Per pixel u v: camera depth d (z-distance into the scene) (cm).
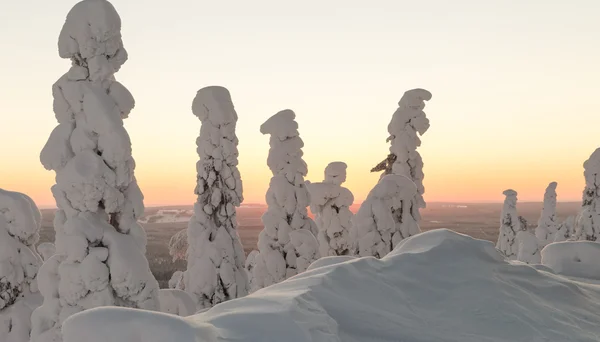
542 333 543
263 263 1986
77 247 1041
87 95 1109
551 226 4250
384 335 496
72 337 402
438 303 575
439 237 714
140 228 1172
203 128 1967
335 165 2353
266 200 2066
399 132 2430
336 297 522
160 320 394
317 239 2153
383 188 2103
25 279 1334
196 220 1927
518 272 689
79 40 1123
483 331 531
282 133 2053
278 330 422
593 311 628
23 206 1336
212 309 485
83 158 1087
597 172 2652
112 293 1066
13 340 1253
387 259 646
